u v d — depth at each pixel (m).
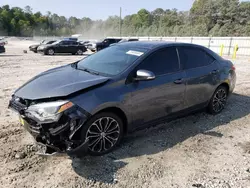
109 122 3.31
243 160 3.36
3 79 8.44
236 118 4.91
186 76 4.14
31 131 2.98
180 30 60.31
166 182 2.84
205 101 4.67
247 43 26.28
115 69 3.58
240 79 9.09
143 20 95.56
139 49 3.95
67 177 2.86
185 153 3.49
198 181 2.88
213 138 3.99
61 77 3.51
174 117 4.20
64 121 2.83
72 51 21.88
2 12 101.06
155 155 3.40
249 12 51.41
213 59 4.84
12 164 3.08
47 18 127.38
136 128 3.65
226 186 2.79
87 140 2.92
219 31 50.38
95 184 2.76
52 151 2.90
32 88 3.22
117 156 3.34
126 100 3.34
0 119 4.50
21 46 35.50
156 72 3.77
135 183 2.80
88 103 2.99
